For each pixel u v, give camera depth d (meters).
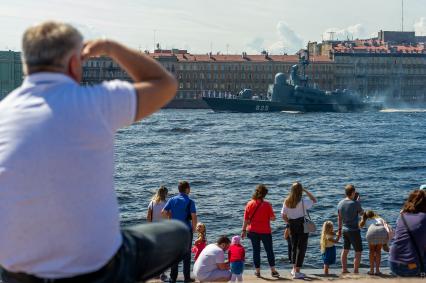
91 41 6.33
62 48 6.10
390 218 65.88
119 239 6.16
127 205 75.25
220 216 66.06
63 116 5.91
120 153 150.12
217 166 123.25
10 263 5.89
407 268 13.77
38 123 5.89
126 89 6.08
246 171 115.06
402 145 169.50
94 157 5.96
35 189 5.83
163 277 25.67
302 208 26.91
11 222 5.84
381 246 27.84
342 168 120.19
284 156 143.12
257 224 26.94
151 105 6.17
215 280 23.52
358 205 28.55
